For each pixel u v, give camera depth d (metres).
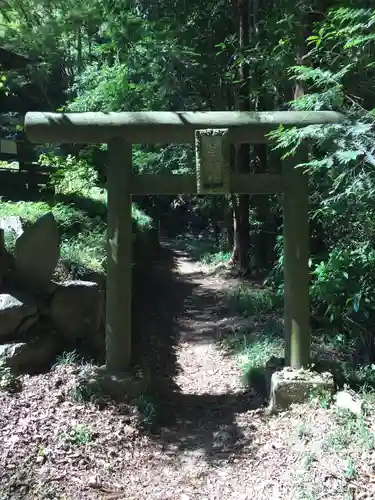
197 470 3.84
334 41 4.82
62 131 4.55
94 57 10.96
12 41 10.06
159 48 7.71
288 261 4.70
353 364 5.25
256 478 3.67
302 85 5.88
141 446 4.11
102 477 3.57
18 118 12.78
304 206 4.63
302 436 4.02
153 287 10.10
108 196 4.71
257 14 8.96
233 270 11.57
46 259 5.29
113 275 4.74
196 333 7.71
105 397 4.53
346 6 4.27
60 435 3.83
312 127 3.59
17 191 9.73
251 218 12.25
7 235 5.93
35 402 4.20
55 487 3.30
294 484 3.47
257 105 9.19
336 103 4.14
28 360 4.79
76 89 11.52
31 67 12.42
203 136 4.37
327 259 5.64
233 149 10.57
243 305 8.51
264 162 10.10
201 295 9.99
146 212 16.83
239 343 6.89
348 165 3.55
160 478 3.72
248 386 5.50
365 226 4.86
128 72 8.25
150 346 6.84
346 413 4.20
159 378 5.79
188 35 8.85
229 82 9.35
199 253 15.88
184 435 4.39
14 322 4.85
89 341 5.39
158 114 4.57
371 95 4.84
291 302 4.71
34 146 10.80
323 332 6.27
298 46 5.99
